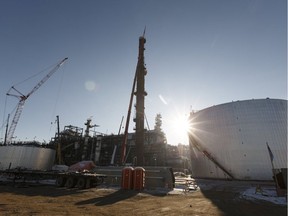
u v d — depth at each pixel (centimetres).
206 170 6975
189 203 1906
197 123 7675
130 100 6544
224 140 6700
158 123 11006
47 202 1683
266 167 5862
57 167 5969
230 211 1555
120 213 1362
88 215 1262
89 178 2983
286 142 5988
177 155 10350
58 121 9306
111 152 9581
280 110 6334
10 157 5416
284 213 1501
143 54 6944
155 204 1798
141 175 3019
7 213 1233
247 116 6500
